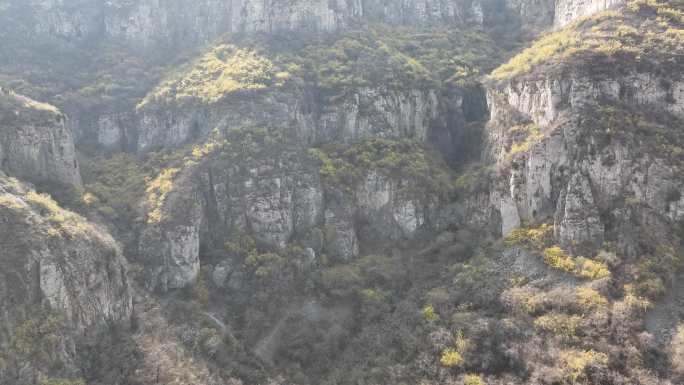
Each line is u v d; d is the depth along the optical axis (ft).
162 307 184.34
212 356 170.81
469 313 171.83
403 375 160.86
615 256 168.14
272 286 195.62
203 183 213.46
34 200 166.71
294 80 252.21
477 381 149.89
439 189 226.58
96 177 230.89
